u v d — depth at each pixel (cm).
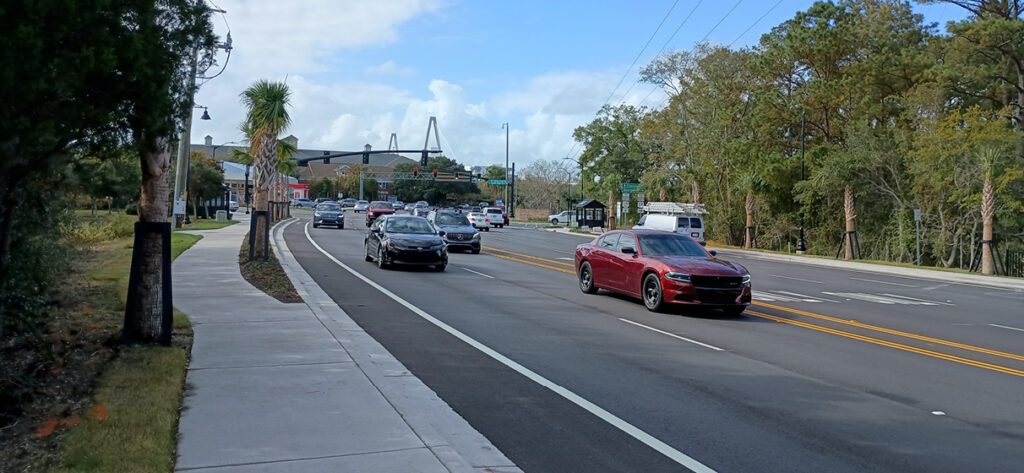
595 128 8281
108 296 1288
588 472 558
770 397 800
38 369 772
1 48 548
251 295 1370
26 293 891
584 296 1669
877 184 4700
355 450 560
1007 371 980
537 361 952
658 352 1036
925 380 907
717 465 581
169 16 786
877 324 1413
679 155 6238
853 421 716
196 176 5909
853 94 4809
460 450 591
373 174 15200
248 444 567
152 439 561
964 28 3944
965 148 3831
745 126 5656
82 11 620
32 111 632
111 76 686
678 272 1385
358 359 875
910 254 4478
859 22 5016
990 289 2503
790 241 5497
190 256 2133
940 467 590
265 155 3131
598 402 760
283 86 3136
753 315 1466
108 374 751
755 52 5709
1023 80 4116
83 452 531
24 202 825
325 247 2955
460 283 1852
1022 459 614
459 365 912
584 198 8788
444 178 10131
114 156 777
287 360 855
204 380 757
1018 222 3947
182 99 809
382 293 1586
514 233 5450
